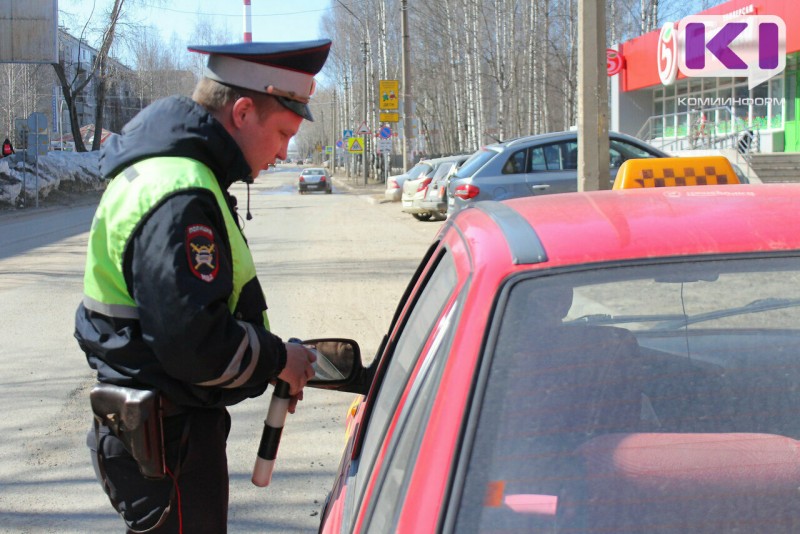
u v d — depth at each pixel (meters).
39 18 26.27
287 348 2.12
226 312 1.90
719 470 1.42
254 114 2.16
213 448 2.15
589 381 1.49
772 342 1.66
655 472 1.40
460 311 1.54
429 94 47.84
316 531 3.70
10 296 9.52
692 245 1.61
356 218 20.84
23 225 20.97
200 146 2.02
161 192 1.90
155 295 1.85
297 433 4.92
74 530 3.75
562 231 1.69
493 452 1.33
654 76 25.59
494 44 34.06
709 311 1.62
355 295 9.21
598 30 7.91
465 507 1.27
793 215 1.72
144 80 52.88
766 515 1.37
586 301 1.54
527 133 34.56
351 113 63.53
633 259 1.57
